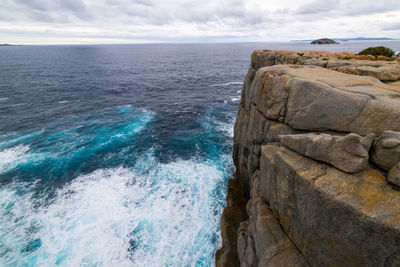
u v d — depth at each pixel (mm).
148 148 26984
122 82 71188
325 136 6203
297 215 6734
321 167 6266
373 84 8172
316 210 5852
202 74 87000
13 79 71688
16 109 41156
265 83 10773
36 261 13312
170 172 21875
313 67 11320
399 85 9023
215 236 14781
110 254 13664
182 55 196125
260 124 11523
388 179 5074
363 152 5391
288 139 7504
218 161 24000
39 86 61906
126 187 19531
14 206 17422
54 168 22484
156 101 48938
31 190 19297
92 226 15492
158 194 18609
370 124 6449
